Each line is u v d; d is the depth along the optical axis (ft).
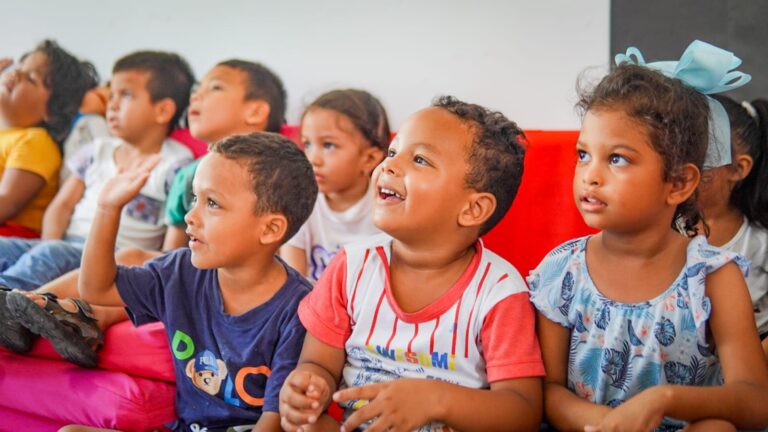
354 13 6.60
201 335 3.91
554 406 3.41
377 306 3.50
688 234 3.68
